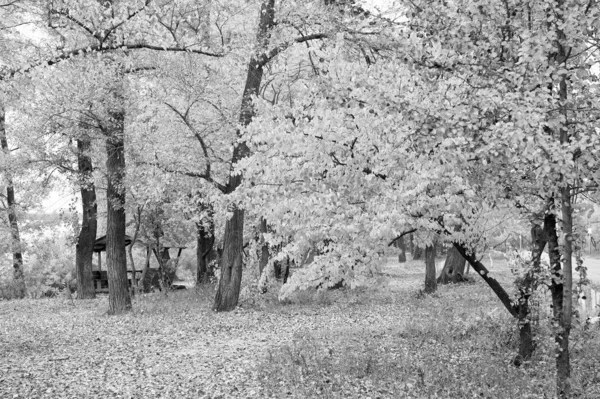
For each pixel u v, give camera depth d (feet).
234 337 44.14
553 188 18.80
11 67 36.24
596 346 27.91
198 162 56.54
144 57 52.95
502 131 16.37
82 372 32.76
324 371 29.48
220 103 56.75
